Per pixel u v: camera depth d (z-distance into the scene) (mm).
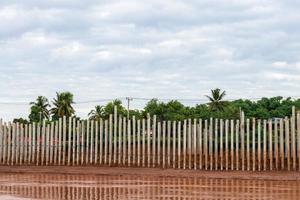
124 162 24656
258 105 61469
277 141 22641
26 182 19266
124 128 24750
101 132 25172
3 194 15781
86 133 25484
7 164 26234
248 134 22812
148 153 24219
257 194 15961
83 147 25359
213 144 23672
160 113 60000
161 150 24328
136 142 24688
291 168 22531
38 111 81875
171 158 24156
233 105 64000
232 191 16672
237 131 23141
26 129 26203
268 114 55125
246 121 23375
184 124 23781
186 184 18656
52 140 25750
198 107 65125
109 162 24906
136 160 24578
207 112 56875
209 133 23594
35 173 22828
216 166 23219
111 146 24922
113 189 17156
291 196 15539
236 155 23125
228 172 22281
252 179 20281
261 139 23203
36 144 26031
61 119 25797
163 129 24109
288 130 22484
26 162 26078
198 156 23625
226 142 23125
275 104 60812
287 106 58594
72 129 25641
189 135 23734
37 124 26250
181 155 24031
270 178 20484
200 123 23672
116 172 22625
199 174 21797
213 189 17172
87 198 15039
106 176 21516
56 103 82625
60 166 25000
